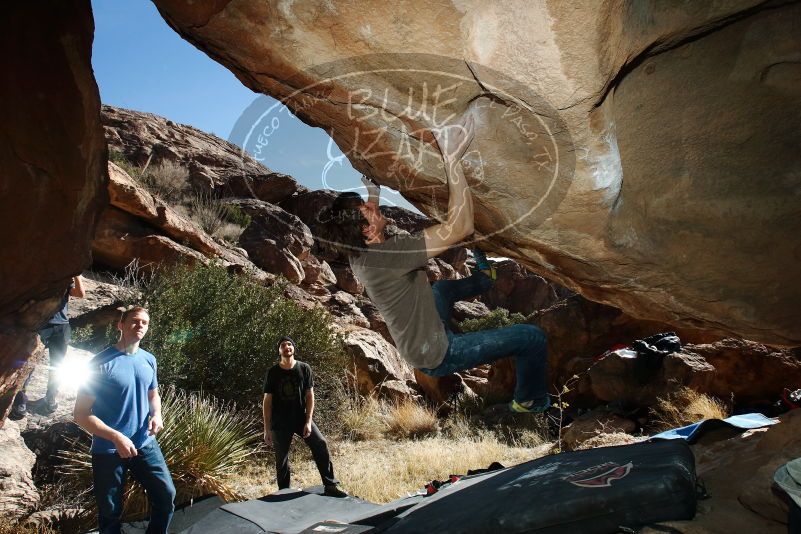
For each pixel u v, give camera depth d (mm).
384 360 10859
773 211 2562
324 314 9062
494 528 2279
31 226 2418
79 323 7500
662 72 2264
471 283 2471
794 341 3107
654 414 7645
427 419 8578
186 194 16547
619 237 2635
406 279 2078
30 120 2160
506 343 2168
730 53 2252
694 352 8297
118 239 10328
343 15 1887
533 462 3207
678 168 2527
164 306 7504
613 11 1681
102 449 3236
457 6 1749
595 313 11070
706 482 2793
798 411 3000
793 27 2150
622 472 2414
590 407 8805
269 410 4867
